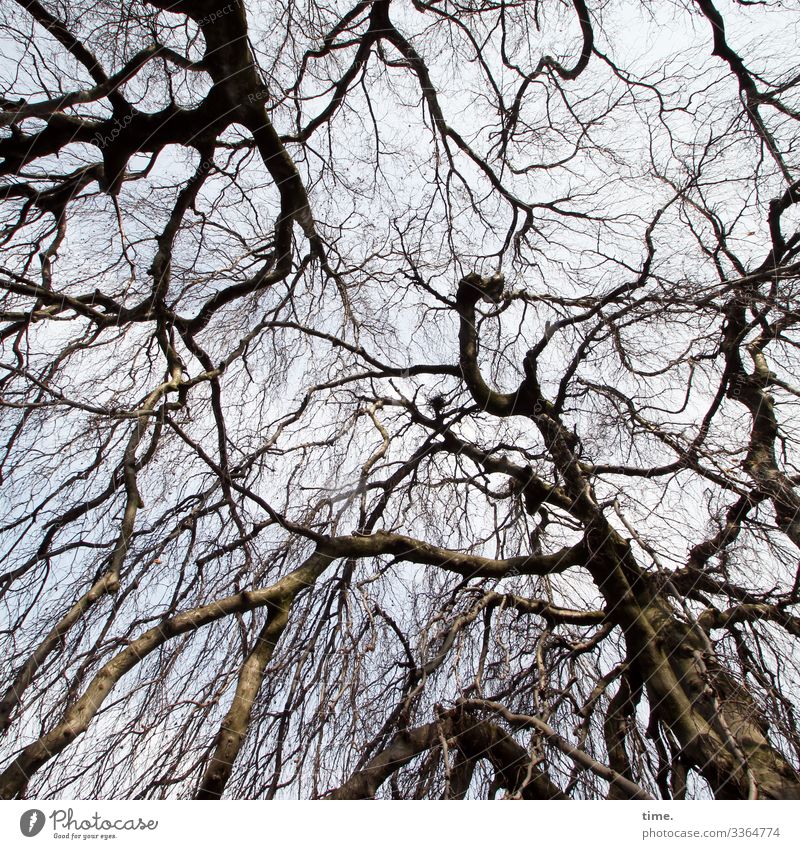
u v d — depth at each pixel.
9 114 5.69
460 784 6.34
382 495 8.12
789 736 5.99
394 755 6.14
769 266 7.50
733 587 6.66
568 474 7.23
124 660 5.68
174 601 6.58
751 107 7.57
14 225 6.43
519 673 7.12
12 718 5.56
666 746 6.70
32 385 6.10
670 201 7.41
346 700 6.34
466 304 8.05
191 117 6.34
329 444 7.84
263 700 6.67
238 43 5.89
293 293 8.22
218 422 7.00
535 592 7.50
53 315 6.24
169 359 6.95
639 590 7.23
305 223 7.66
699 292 6.71
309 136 8.17
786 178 7.43
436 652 6.83
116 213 6.55
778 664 6.45
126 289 6.78
